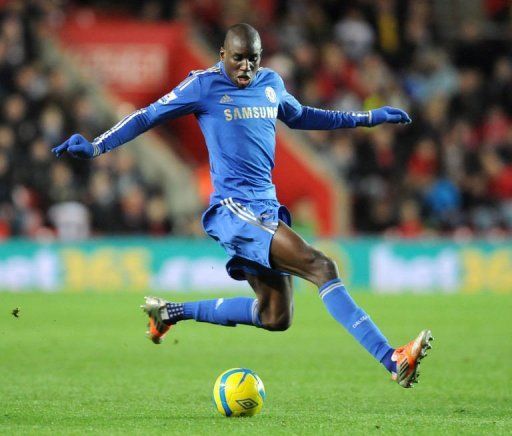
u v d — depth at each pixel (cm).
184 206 7212
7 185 6328
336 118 2594
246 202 2394
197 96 2394
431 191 6925
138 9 7875
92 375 3092
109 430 2102
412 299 5853
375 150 7081
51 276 6206
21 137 6462
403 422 2217
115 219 6381
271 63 7200
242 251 2373
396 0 8081
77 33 7350
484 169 7162
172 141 7656
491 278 6500
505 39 8131
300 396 2691
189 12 7612
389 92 7550
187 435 2034
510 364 3369
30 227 6300
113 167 6506
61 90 6700
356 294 6169
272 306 2481
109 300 5606
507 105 7688
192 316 2658
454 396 2700
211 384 2911
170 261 6297
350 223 7050
